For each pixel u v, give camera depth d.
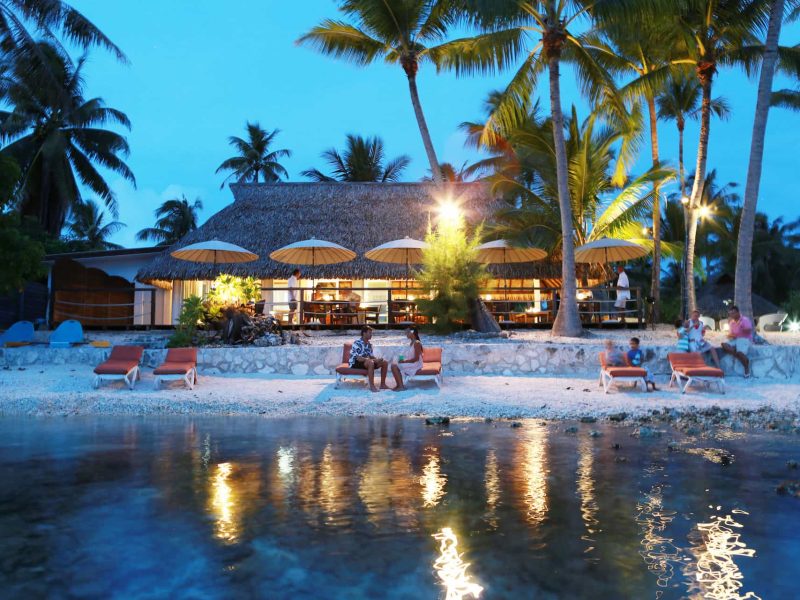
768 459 6.07
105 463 5.89
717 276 42.00
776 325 19.84
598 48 19.27
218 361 13.16
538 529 3.96
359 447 6.74
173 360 11.92
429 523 4.09
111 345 14.52
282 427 8.16
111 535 3.84
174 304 21.56
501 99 17.25
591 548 3.62
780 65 16.88
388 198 24.30
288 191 24.97
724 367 12.54
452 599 2.95
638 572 3.27
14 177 14.93
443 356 13.23
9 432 7.73
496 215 19.05
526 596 2.98
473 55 17.16
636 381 11.55
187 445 6.85
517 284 20.94
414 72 18.42
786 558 3.45
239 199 24.64
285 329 17.27
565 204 15.04
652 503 4.54
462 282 15.67
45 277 20.36
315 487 5.00
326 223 22.11
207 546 3.65
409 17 17.86
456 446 6.78
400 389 11.27
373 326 17.44
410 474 5.45
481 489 4.94
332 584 3.12
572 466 5.77
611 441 7.09
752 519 4.15
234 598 2.96
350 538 3.80
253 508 4.41
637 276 38.78
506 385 11.71
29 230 26.98
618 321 17.66
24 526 4.00
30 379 11.95
